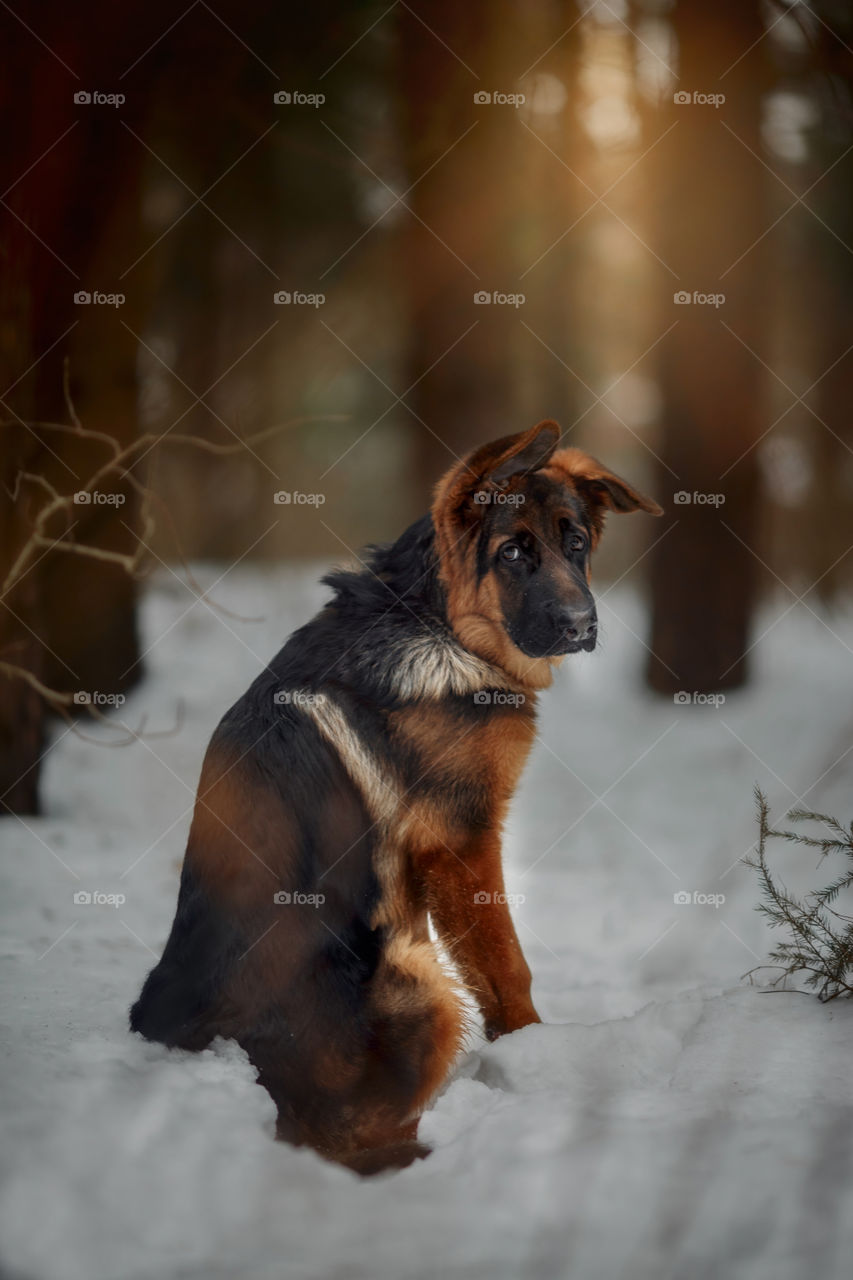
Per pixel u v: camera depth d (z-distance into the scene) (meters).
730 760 12.24
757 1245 2.53
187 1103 3.34
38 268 9.86
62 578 11.97
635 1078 4.04
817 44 11.91
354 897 4.17
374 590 4.64
